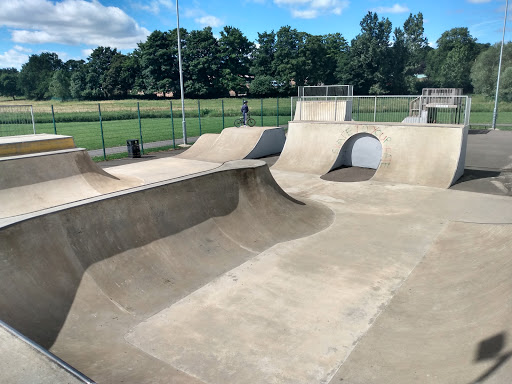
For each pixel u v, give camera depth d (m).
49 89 101.12
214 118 43.69
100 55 91.06
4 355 3.05
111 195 6.45
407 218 9.26
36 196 9.88
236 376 4.11
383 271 6.54
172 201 7.21
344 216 9.53
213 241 7.29
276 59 75.44
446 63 76.38
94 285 5.43
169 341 4.71
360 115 33.31
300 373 4.14
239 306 5.52
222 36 77.62
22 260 4.96
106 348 4.47
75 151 11.38
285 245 7.71
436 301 5.40
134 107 60.09
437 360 4.03
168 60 77.50
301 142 15.98
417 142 13.31
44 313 4.72
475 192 11.32
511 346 3.75
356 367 4.19
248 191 8.79
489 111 44.91
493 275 5.51
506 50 51.59
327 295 5.79
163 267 6.27
